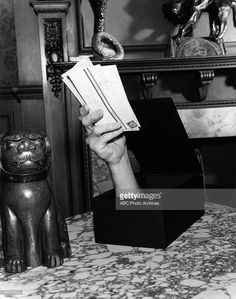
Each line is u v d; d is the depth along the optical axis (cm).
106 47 273
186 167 151
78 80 112
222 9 274
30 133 103
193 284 86
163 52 301
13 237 100
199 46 277
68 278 94
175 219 118
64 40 287
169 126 135
